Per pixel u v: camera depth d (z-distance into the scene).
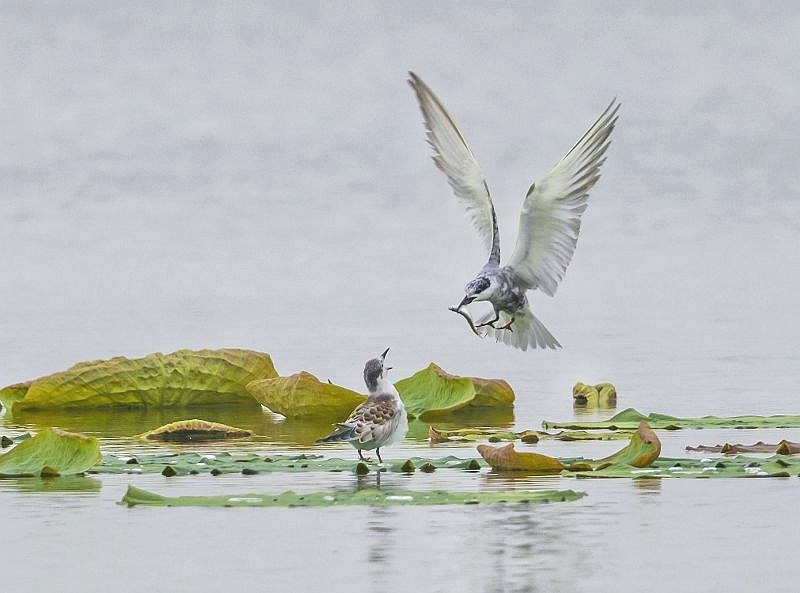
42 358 21.58
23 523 11.26
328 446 14.84
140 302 28.09
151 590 9.62
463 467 13.34
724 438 14.84
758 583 9.58
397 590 9.54
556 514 11.32
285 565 10.10
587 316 26.27
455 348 22.47
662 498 11.80
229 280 31.19
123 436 15.62
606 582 9.62
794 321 25.25
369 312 26.53
